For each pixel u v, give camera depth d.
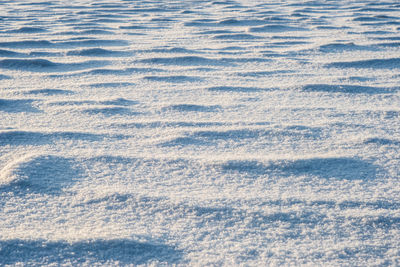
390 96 2.29
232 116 1.94
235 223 1.10
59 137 1.65
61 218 1.10
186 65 3.18
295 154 1.51
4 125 1.80
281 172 1.37
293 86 2.49
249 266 0.94
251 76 2.83
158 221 1.10
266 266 0.94
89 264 0.93
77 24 5.77
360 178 1.33
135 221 1.10
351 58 3.43
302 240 1.03
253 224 1.09
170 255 0.97
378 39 4.43
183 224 1.09
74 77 2.78
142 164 1.43
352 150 1.54
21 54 3.61
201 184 1.30
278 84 2.58
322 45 4.03
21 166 1.34
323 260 0.96
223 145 1.60
